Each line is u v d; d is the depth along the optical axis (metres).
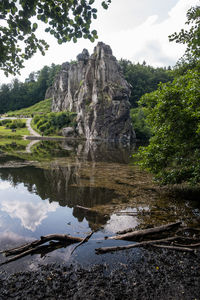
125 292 2.86
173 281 3.10
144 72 100.31
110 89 53.53
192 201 7.05
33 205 6.60
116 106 52.78
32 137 45.75
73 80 71.31
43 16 3.15
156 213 5.98
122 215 5.84
